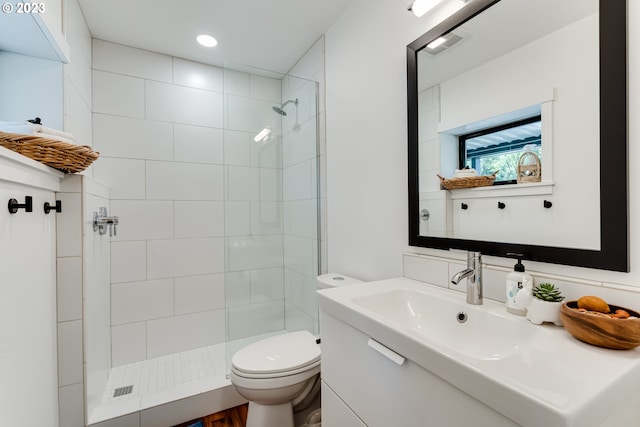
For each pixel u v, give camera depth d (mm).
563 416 418
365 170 1630
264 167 2295
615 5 708
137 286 2129
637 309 677
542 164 856
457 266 1096
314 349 1473
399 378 752
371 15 1561
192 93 2328
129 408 1503
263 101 2270
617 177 709
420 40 1237
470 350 884
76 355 1265
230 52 2215
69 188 1240
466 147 1074
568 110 798
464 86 1080
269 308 2303
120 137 2088
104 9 1711
